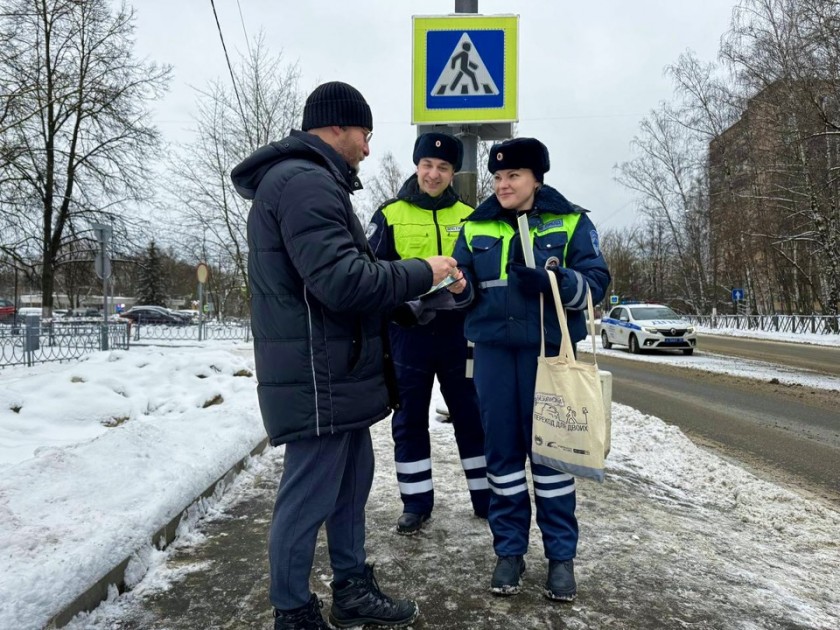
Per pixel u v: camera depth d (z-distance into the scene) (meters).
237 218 22.22
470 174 5.04
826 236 24.06
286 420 1.85
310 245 1.76
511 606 2.31
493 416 2.49
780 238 25.67
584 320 2.61
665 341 16.19
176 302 72.00
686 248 39.28
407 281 1.93
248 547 2.82
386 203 3.31
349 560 2.14
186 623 2.15
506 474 2.49
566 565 2.37
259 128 21.14
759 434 6.34
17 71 15.84
